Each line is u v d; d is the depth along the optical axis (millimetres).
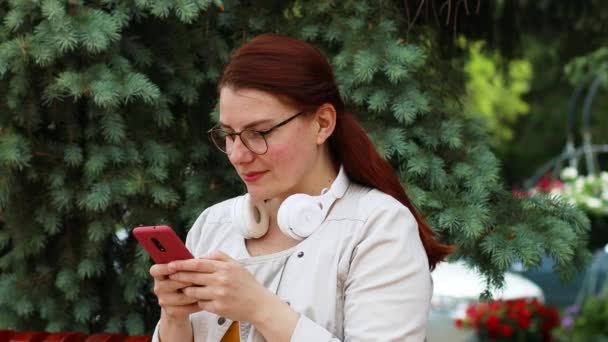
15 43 2715
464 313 6766
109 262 3199
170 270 1884
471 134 3199
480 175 3014
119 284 3193
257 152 1946
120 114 2922
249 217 2111
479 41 3920
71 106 2934
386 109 3012
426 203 2855
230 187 3148
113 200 2910
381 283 1940
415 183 2988
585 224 3055
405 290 1940
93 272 3027
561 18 4359
